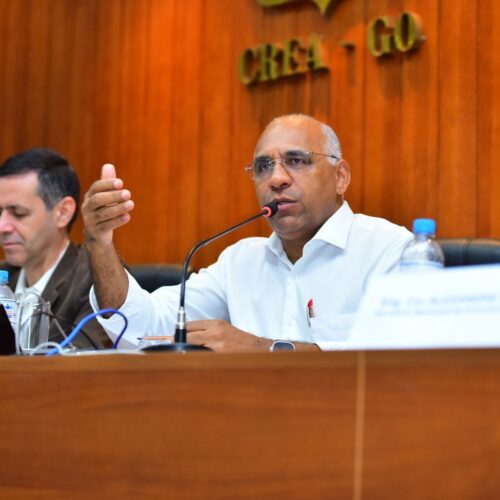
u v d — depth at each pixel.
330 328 2.38
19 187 2.91
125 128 4.67
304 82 3.97
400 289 1.11
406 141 3.61
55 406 1.34
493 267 1.04
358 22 3.79
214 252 4.27
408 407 1.06
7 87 5.08
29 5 5.07
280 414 1.14
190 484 1.19
